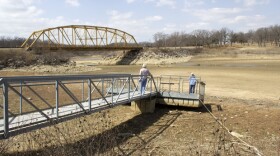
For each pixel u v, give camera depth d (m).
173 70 58.12
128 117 16.56
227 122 16.05
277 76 44.16
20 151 9.61
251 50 123.94
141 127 14.86
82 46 87.12
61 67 61.91
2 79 8.05
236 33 175.00
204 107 19.33
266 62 82.94
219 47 146.00
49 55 69.62
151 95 17.97
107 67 72.50
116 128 14.14
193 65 74.69
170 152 11.43
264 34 166.12
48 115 10.34
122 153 10.88
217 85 32.88
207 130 14.54
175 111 18.28
